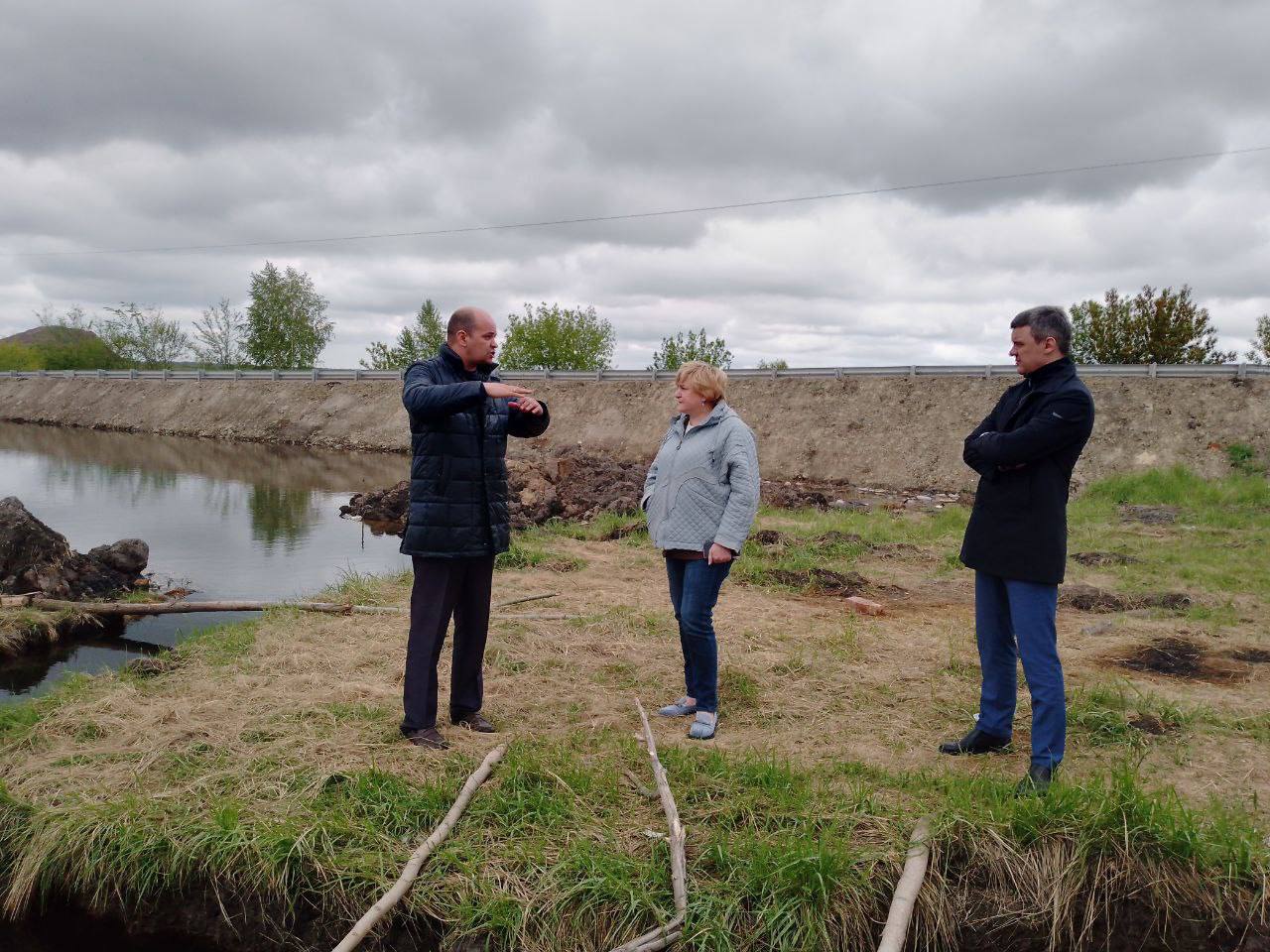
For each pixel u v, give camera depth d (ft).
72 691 17.48
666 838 11.46
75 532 46.78
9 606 25.75
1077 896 10.80
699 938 9.91
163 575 35.12
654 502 16.03
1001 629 14.21
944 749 14.73
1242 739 15.07
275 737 14.87
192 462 90.48
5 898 12.08
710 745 14.85
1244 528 42.70
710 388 15.51
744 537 14.94
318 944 10.83
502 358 160.56
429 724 14.82
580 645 20.86
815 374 92.02
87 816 12.14
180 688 17.67
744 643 21.34
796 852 10.71
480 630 15.51
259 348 211.00
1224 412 68.03
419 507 14.42
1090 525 42.86
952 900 10.83
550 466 56.75
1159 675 18.90
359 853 11.29
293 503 60.08
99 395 158.40
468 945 10.31
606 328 160.35
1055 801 11.45
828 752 14.65
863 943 10.34
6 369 208.95
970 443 13.70
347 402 126.31
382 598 26.12
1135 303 98.53
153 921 11.60
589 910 10.45
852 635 21.72
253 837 11.57
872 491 72.18
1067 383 12.88
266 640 21.16
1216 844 10.82
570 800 12.48
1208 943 10.30
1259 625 23.36
